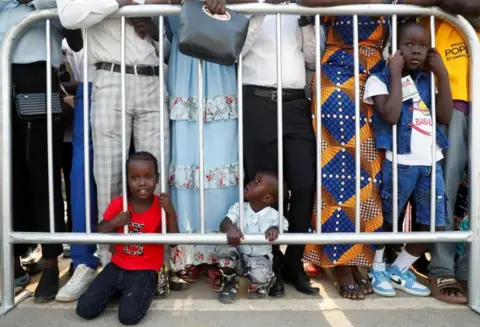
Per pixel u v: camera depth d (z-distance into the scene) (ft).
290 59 9.06
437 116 8.82
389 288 8.97
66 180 10.51
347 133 8.73
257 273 8.61
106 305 8.44
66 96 10.84
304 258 9.10
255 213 8.98
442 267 8.99
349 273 8.98
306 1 8.09
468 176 8.75
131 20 8.76
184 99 8.92
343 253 8.76
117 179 8.95
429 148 8.67
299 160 8.95
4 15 8.98
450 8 8.36
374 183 8.84
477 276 8.45
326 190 8.82
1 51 8.36
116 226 8.27
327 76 9.00
